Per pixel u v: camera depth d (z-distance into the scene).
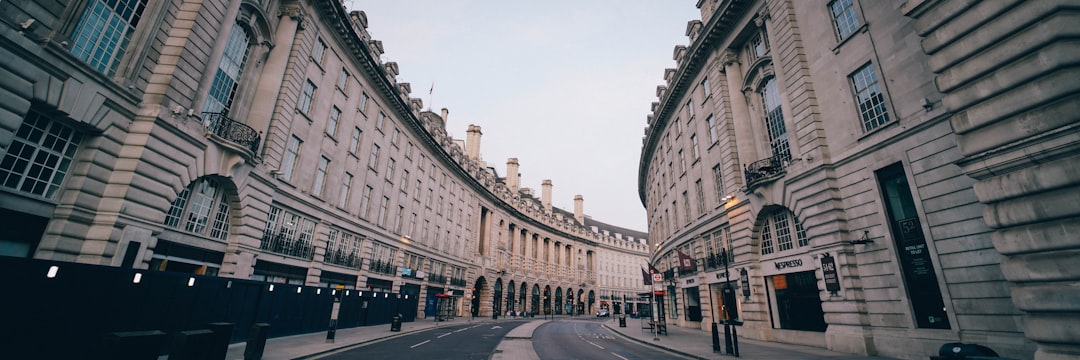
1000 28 7.64
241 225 16.89
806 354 13.67
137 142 12.06
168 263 13.91
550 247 76.81
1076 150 6.69
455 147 48.31
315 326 19.94
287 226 20.70
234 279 14.08
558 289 77.62
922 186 11.76
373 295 26.70
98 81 11.05
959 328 10.68
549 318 60.75
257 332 10.42
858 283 13.75
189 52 13.64
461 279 47.72
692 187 27.25
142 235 12.15
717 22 22.19
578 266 85.19
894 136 12.61
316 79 22.58
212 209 15.88
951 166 11.03
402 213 34.31
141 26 12.61
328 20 23.19
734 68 22.38
